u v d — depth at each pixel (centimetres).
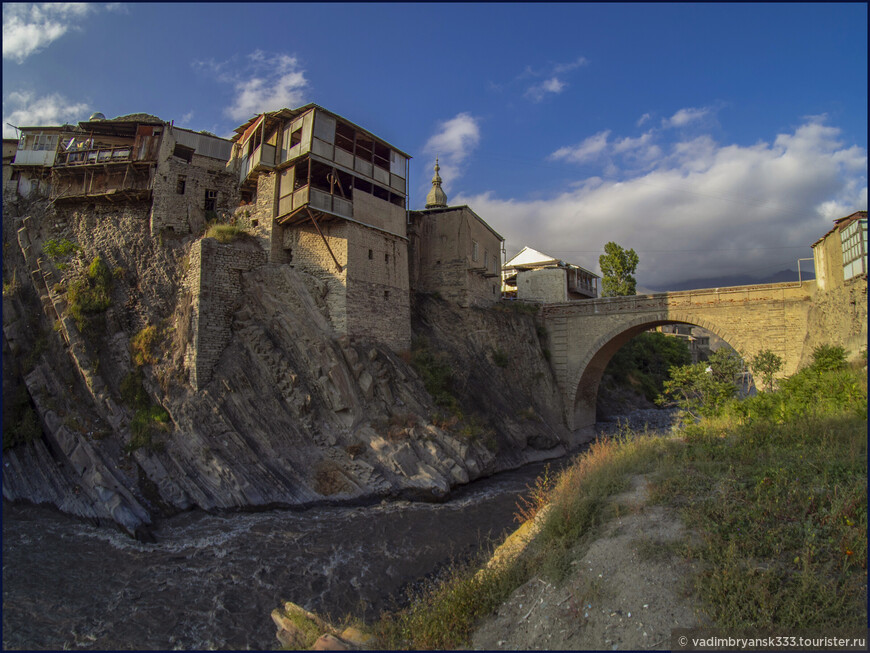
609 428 3978
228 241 2394
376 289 2552
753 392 2733
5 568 1304
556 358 3556
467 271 3253
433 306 3181
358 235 2484
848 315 2245
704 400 1895
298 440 2031
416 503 1917
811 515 799
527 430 2936
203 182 2666
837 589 672
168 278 2380
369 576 1313
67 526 1614
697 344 7650
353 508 1848
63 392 1991
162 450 1895
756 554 756
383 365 2405
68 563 1362
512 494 2066
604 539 897
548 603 802
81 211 2572
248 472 1861
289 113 2475
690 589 718
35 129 2755
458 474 2130
